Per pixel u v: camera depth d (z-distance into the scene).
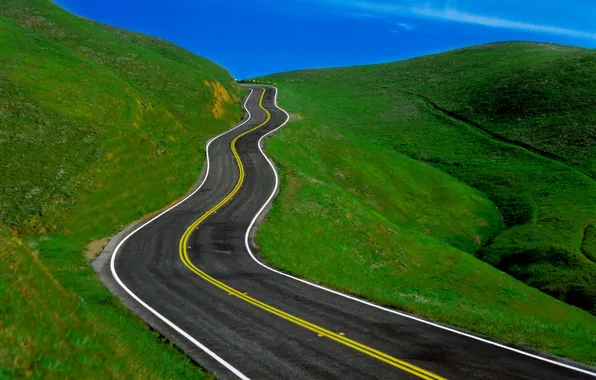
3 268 9.11
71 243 23.67
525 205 51.97
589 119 71.19
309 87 121.00
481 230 48.28
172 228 27.75
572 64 92.94
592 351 12.09
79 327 9.14
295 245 27.11
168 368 10.75
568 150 64.50
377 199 48.88
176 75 63.78
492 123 81.06
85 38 64.00
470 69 118.75
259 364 11.34
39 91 35.47
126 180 32.25
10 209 24.00
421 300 20.06
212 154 45.94
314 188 37.50
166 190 34.53
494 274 33.38
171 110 54.19
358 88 121.81
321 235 30.17
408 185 54.94
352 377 10.52
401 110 98.31
